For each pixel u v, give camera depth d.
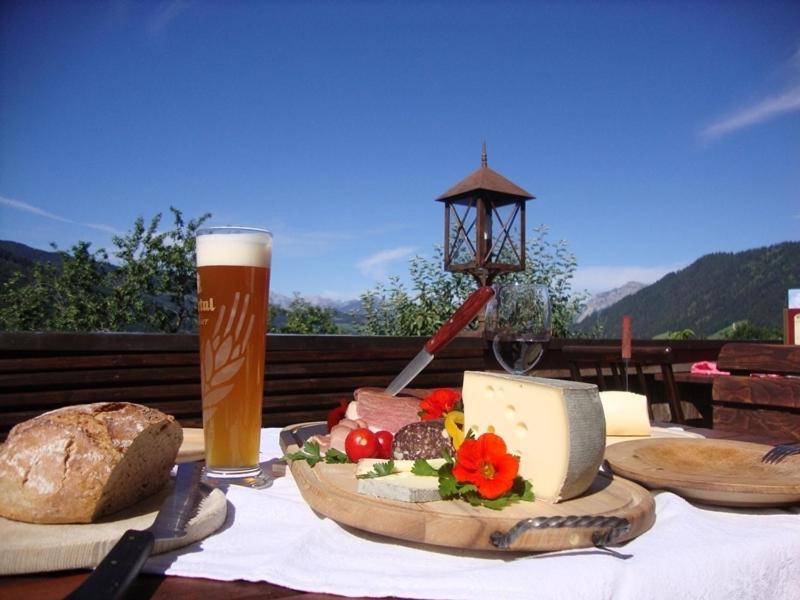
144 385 2.57
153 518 0.84
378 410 1.51
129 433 0.87
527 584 0.67
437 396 1.30
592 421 0.92
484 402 1.07
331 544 0.82
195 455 1.26
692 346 5.24
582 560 0.72
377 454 1.12
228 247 1.04
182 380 2.64
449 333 1.39
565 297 7.70
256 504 0.96
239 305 1.05
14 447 0.83
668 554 0.76
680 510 0.92
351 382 3.01
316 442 1.22
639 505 0.87
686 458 1.18
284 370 2.86
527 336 1.54
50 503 0.79
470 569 0.72
